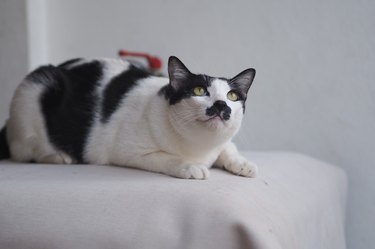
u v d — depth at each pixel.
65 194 0.78
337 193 1.26
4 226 0.74
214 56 1.79
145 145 1.02
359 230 1.63
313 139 1.69
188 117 0.94
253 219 0.68
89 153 1.12
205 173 0.89
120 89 1.13
